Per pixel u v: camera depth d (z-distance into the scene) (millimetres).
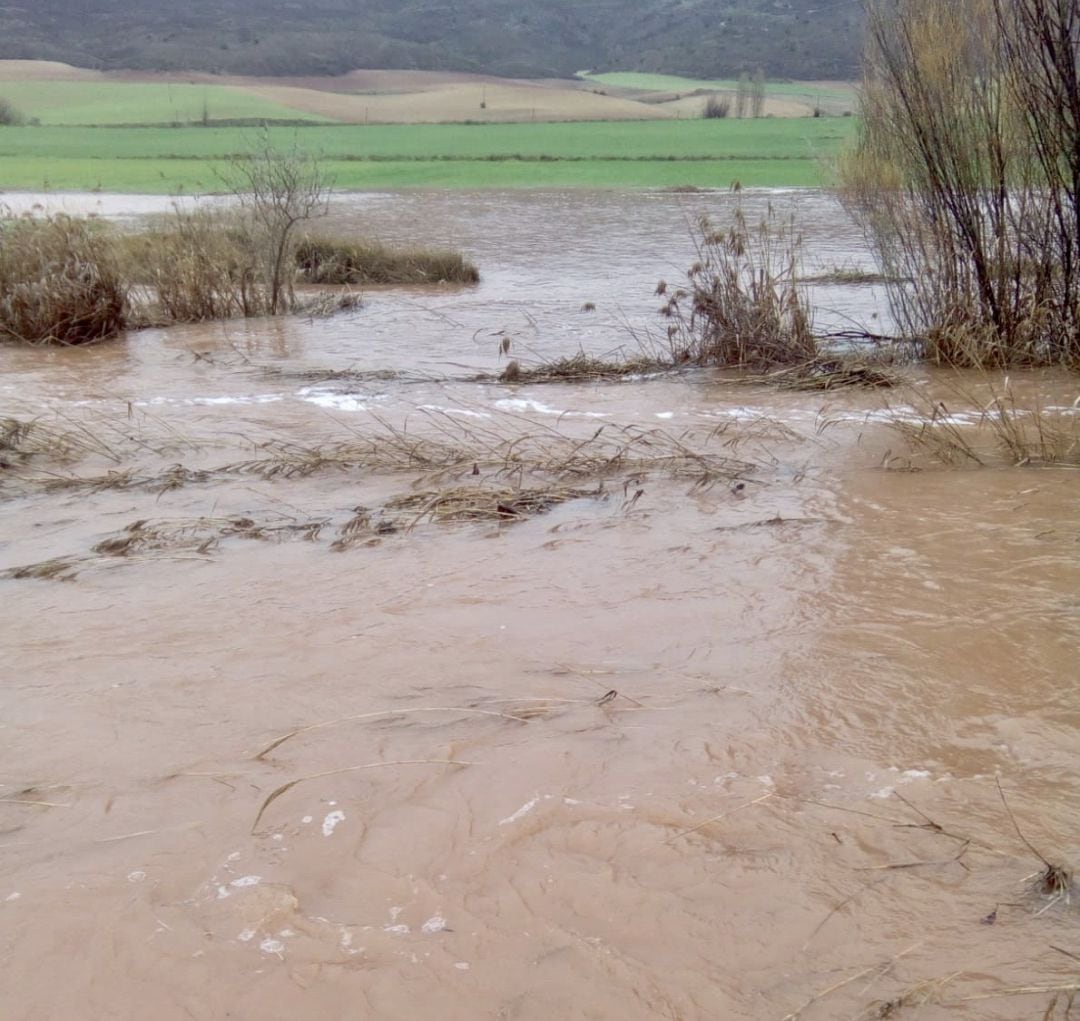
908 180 8875
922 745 3053
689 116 98438
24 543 5195
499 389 8336
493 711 3352
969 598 4008
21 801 2947
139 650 3889
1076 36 7969
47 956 2340
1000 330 8555
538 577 4477
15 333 10766
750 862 2570
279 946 2350
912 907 2396
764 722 3217
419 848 2678
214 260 12617
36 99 107000
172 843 2729
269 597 4367
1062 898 2389
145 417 7672
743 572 4414
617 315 11531
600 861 2604
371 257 15516
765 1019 2100
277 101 111438
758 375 8438
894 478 5652
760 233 12367
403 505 5551
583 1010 2143
